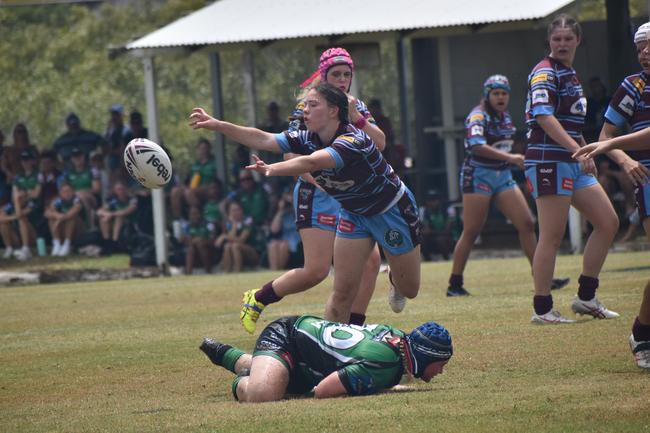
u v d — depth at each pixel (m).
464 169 42.81
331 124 25.69
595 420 19.81
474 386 23.95
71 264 74.50
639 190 26.81
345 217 27.30
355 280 27.58
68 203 77.50
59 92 133.88
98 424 21.91
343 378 22.78
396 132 123.75
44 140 130.12
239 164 81.75
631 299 38.09
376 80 127.25
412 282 27.77
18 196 77.75
